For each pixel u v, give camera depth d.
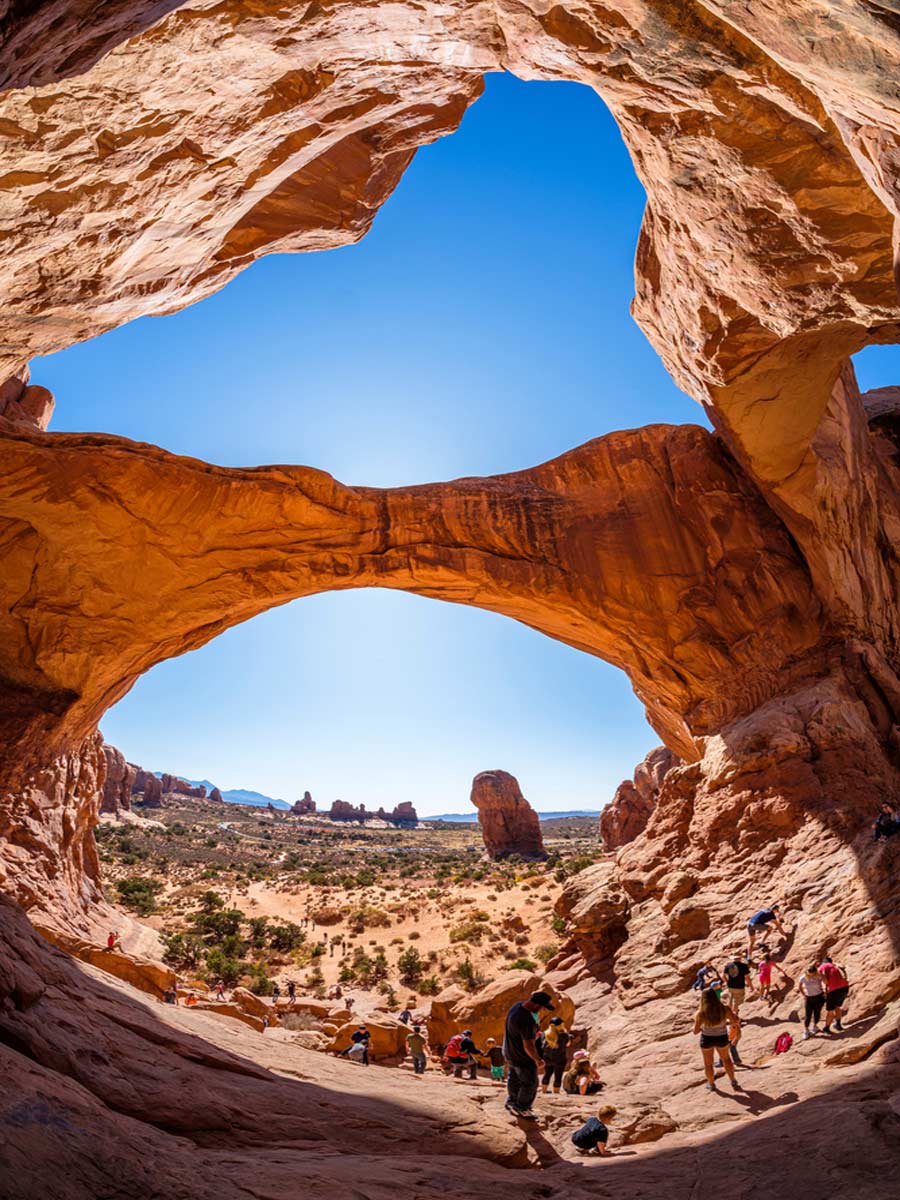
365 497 19.89
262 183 8.27
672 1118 7.52
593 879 17.42
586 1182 5.63
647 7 5.38
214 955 27.67
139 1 3.31
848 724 14.48
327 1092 6.95
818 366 13.44
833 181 7.75
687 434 20.11
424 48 6.96
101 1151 3.52
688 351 13.73
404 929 36.34
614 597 19.08
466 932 32.91
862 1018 8.46
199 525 18.62
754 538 18.66
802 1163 5.29
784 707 15.54
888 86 3.22
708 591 18.88
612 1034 11.61
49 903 17.38
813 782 13.70
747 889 13.00
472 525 19.80
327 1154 5.13
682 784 16.44
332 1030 16.33
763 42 3.73
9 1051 4.23
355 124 8.22
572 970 15.51
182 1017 8.26
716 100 6.75
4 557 18.23
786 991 10.09
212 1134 4.99
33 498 17.48
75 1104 3.88
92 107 5.76
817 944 10.27
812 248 8.73
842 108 3.82
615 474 20.41
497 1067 11.29
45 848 18.28
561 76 6.95
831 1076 7.30
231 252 9.83
